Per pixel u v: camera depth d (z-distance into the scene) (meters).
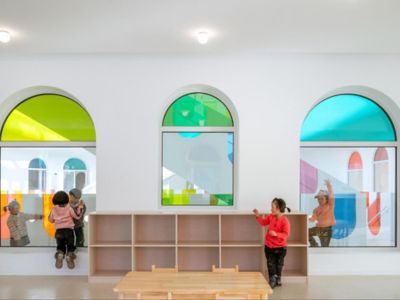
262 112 5.52
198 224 5.51
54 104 5.78
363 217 5.75
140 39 4.84
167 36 4.73
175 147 5.71
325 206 5.74
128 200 5.45
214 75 5.52
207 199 5.69
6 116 5.76
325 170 5.78
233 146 5.71
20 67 5.51
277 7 3.90
